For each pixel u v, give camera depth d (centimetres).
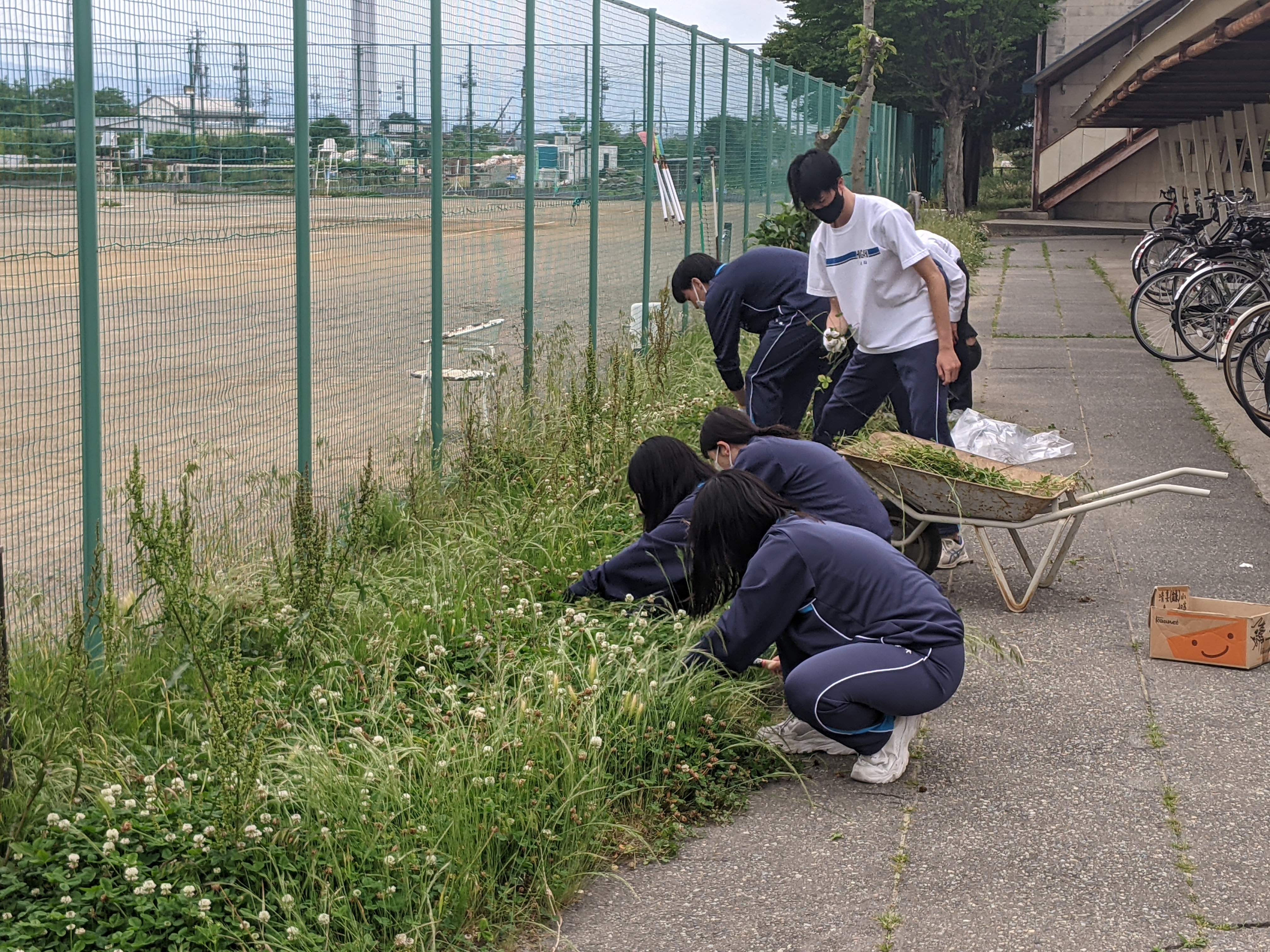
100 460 439
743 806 393
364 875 329
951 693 404
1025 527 542
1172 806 387
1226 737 434
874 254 597
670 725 406
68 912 300
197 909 306
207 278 525
